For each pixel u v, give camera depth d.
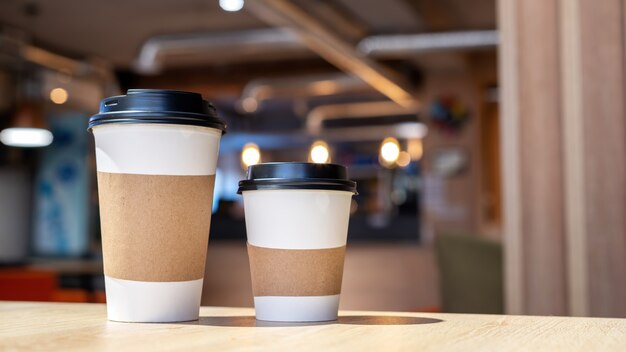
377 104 17.02
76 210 11.42
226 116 17.97
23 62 10.77
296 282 0.81
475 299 2.98
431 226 13.75
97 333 0.69
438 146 13.68
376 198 19.75
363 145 20.02
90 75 12.30
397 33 10.02
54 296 4.10
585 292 2.02
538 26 2.13
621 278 1.99
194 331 0.71
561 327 0.74
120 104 0.81
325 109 17.53
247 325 0.78
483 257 2.94
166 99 0.80
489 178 15.60
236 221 17.39
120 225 0.79
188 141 0.80
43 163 11.66
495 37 9.66
